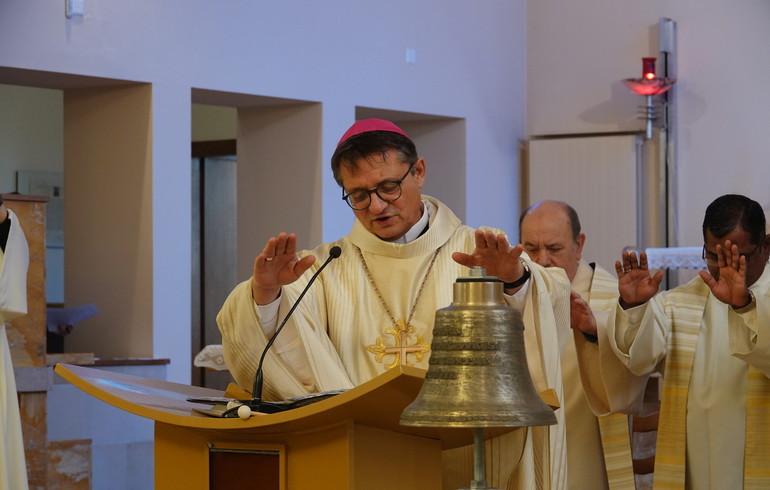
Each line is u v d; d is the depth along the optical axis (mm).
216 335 11820
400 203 2928
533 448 2531
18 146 11344
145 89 8086
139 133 8125
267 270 2445
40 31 7488
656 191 10680
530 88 11180
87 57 7719
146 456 7691
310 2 9070
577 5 10992
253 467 2244
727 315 3676
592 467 4035
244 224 9438
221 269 11898
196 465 2318
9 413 5094
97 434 7418
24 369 6133
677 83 10516
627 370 3764
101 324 8344
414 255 3002
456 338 1899
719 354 3686
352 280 3025
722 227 3557
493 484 2438
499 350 1890
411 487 2258
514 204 11023
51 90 11578
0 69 7445
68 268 8531
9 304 5047
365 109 9711
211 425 2137
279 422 2047
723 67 10352
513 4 11070
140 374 7770
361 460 2148
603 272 4402
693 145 10461
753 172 10234
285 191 9242
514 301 2617
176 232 8195
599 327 3729
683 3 10523
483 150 10617
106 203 8312
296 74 8945
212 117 11414
